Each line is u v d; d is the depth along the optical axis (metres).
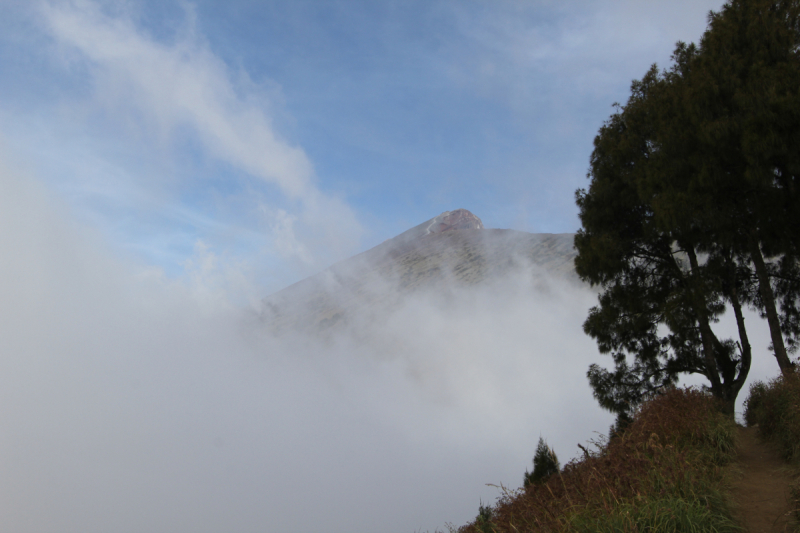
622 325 18.44
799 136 12.84
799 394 10.00
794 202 13.94
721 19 15.55
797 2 14.50
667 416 10.06
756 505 7.12
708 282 16.36
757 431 11.67
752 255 15.96
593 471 8.17
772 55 14.34
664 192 15.48
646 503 6.43
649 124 17.52
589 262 18.80
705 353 16.98
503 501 10.48
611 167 18.88
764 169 13.43
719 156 14.66
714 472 7.93
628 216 18.72
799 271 17.45
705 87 14.59
